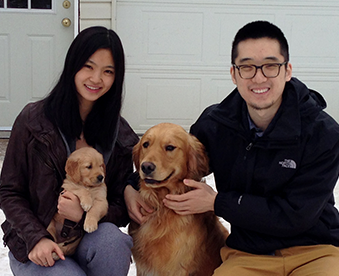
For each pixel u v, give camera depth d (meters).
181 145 2.40
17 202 2.16
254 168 2.27
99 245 2.12
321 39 6.41
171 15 6.21
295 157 2.20
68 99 2.18
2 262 2.89
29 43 5.93
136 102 6.39
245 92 2.21
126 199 2.47
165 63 6.33
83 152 2.17
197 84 6.43
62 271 2.04
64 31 5.93
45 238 2.05
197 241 2.45
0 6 5.82
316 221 2.20
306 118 2.21
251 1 6.24
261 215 2.17
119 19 6.14
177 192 2.46
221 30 6.30
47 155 2.15
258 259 2.25
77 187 2.15
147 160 2.30
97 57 2.13
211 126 2.48
